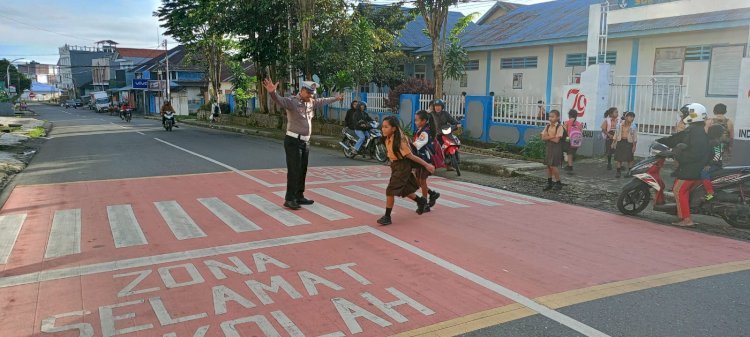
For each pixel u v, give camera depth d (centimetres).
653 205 822
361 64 2206
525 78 2103
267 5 2270
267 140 2164
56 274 518
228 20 2530
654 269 542
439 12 1686
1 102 4653
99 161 1390
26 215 767
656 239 664
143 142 2012
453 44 2008
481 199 913
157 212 781
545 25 2103
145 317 420
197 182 1048
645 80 1631
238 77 3478
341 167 1321
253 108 3644
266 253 582
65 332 394
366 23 2198
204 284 490
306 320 415
